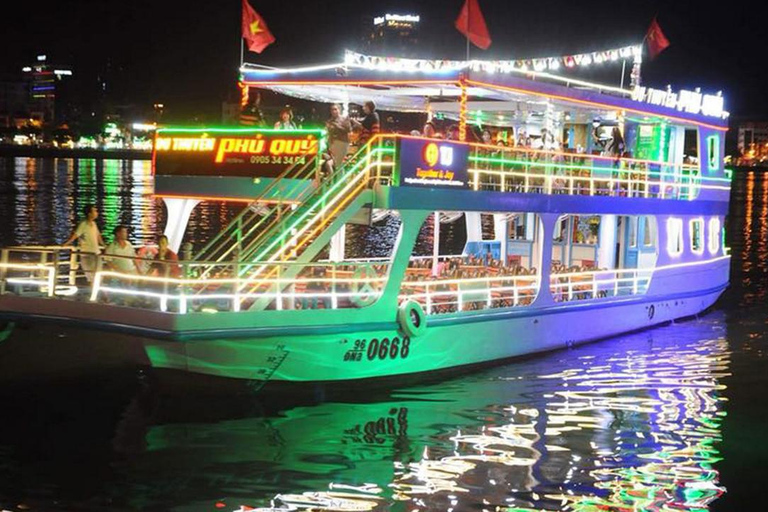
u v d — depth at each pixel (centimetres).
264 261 1507
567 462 1295
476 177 1717
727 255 2708
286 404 1522
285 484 1186
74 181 11088
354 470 1241
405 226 1583
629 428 1453
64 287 1549
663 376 1792
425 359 1683
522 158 1870
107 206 6894
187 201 1759
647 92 2197
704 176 2467
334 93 1908
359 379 1595
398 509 1117
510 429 1431
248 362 1459
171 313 1370
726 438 1414
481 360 1800
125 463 1248
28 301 1477
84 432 1367
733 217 7288
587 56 2133
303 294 1498
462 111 1656
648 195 2300
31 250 1506
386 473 1233
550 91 1825
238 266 1488
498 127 2514
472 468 1260
